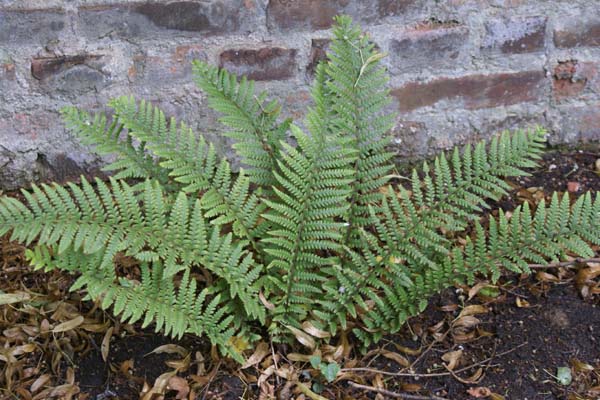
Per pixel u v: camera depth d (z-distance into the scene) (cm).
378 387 94
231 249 94
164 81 112
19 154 113
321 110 95
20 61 108
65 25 108
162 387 92
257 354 95
